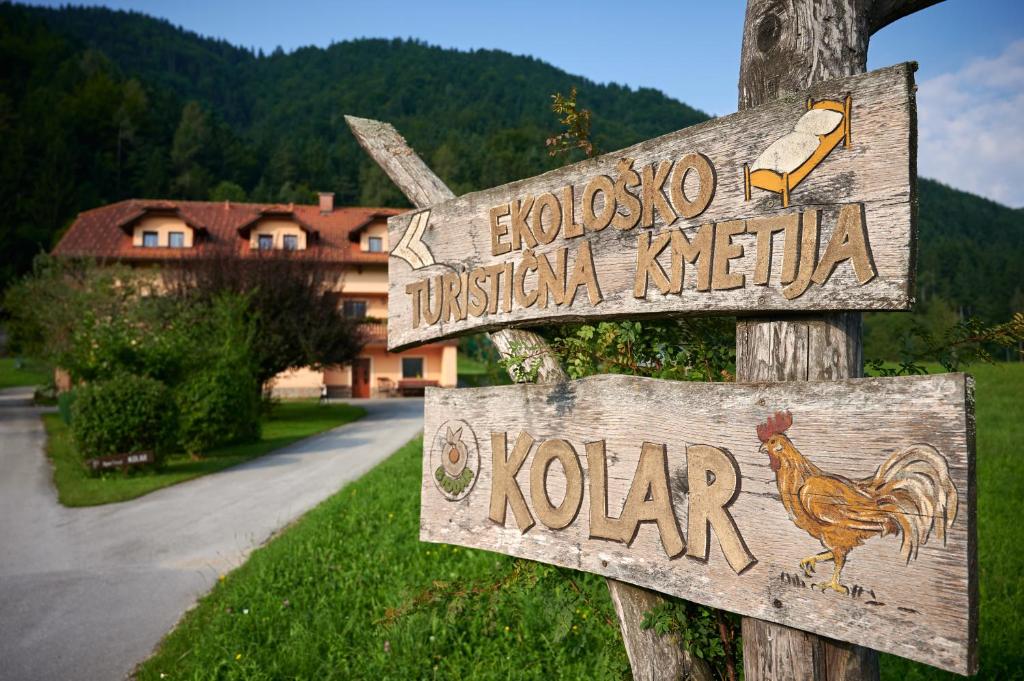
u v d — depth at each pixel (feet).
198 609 18.80
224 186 269.03
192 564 23.79
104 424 42.32
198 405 50.08
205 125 294.87
